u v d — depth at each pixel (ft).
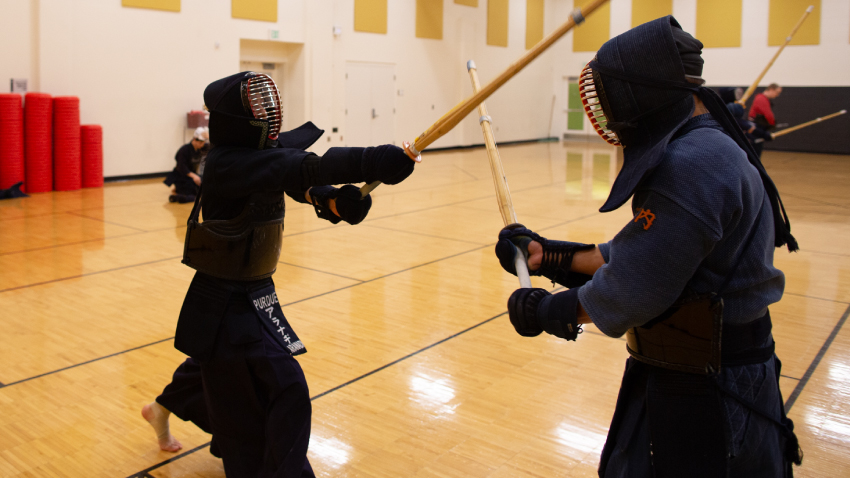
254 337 7.26
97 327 15.26
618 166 52.54
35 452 9.77
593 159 58.54
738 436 4.85
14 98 34.83
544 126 82.07
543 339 14.57
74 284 18.78
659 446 4.97
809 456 9.66
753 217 4.80
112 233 25.81
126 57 40.98
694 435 4.83
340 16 55.16
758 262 4.93
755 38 67.77
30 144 35.96
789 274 20.21
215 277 7.36
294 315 16.11
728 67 69.72
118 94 40.91
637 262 4.59
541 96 80.48
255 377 7.43
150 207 32.17
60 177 37.47
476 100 5.62
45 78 37.24
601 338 14.66
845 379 12.48
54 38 37.32
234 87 6.78
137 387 12.07
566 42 80.33
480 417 10.91
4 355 13.53
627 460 5.28
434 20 63.82
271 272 7.63
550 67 81.25
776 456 5.23
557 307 5.01
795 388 12.06
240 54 48.91
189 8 43.78
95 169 38.93
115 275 19.76
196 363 8.73
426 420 10.79
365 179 6.26
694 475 4.82
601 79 4.93
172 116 43.68
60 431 10.43
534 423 10.70
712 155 4.60
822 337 14.76
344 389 11.95
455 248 23.72
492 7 70.28
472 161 56.85
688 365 4.85
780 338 14.67
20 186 35.53
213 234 7.14
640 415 5.25
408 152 6.11
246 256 7.22
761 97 39.91
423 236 25.84
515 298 5.28
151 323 15.56
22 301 17.16
